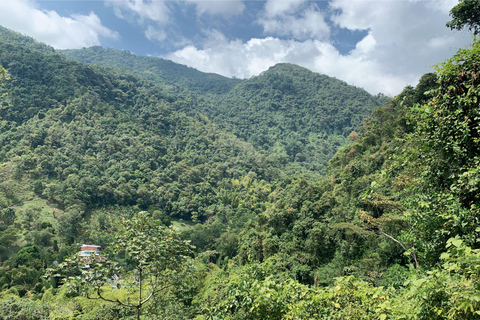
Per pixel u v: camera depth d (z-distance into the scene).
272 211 38.81
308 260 28.45
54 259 45.75
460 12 14.34
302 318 5.23
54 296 34.19
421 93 36.22
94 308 24.78
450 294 3.46
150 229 8.55
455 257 4.07
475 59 6.28
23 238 52.62
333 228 29.28
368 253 24.03
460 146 6.45
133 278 9.29
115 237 8.18
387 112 43.69
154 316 9.38
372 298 4.96
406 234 8.05
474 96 6.11
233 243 56.25
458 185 6.13
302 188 39.47
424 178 7.42
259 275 6.83
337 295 5.35
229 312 6.38
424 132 7.31
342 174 38.12
